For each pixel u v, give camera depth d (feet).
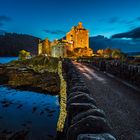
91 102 14.96
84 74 72.95
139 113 24.07
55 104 78.48
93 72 81.82
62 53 281.74
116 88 42.80
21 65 222.28
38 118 60.95
